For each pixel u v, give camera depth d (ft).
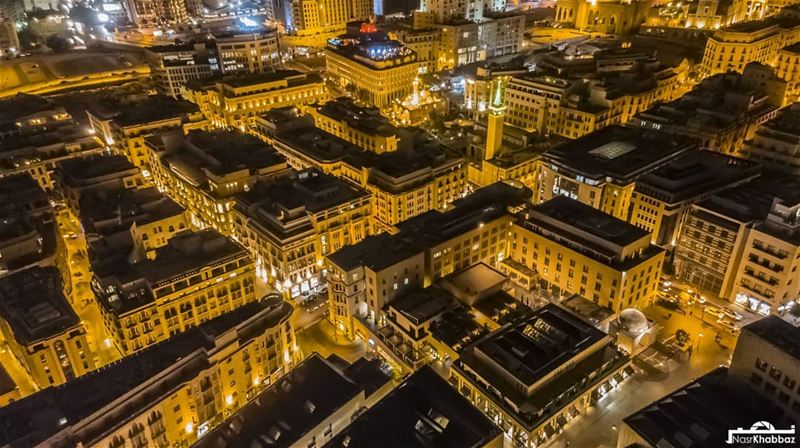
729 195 491.31
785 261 416.87
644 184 526.16
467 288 443.32
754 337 304.50
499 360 355.15
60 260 498.69
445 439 293.23
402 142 643.86
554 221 480.23
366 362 381.40
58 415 301.43
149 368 334.85
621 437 302.25
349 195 547.49
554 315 392.27
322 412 318.24
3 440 286.46
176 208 564.71
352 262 443.32
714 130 629.92
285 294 513.45
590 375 355.56
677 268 505.25
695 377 393.50
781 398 299.58
